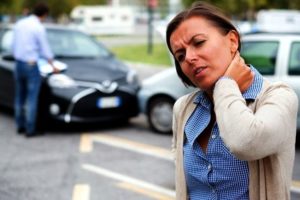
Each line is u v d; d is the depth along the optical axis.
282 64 6.38
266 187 1.59
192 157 1.71
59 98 7.24
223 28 1.63
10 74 8.32
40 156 6.26
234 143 1.45
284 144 1.55
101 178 5.36
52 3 38.81
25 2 34.81
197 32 1.61
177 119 1.84
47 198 4.74
